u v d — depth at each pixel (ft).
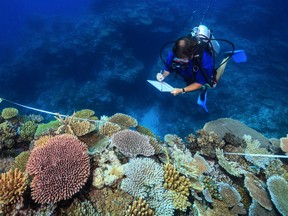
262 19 68.08
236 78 49.80
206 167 11.35
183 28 65.92
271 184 11.00
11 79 55.93
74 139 7.93
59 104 47.50
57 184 6.48
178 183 8.14
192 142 13.65
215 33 65.05
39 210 6.51
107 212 6.98
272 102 43.52
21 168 8.98
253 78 50.06
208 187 10.19
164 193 7.70
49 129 11.45
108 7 71.61
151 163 8.13
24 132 13.00
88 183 7.63
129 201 7.25
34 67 57.47
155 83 8.69
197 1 78.07
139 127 13.84
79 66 55.98
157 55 61.26
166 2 65.46
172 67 8.64
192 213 8.21
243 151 13.64
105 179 7.75
